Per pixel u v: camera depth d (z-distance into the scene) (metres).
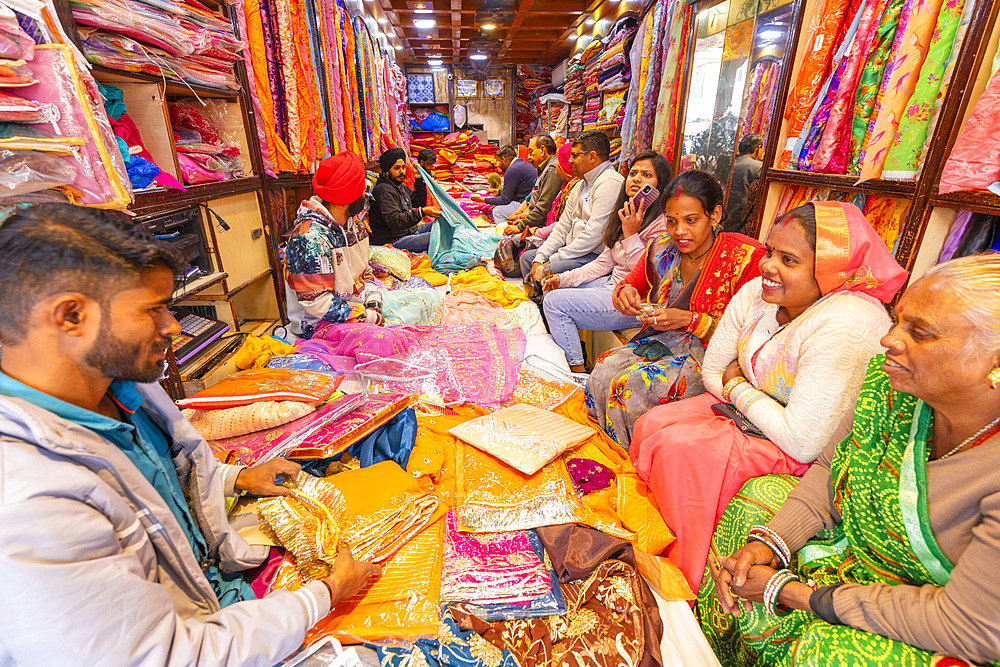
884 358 0.94
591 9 6.66
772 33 2.33
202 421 1.55
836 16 1.82
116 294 0.70
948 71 1.40
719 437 1.40
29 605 0.61
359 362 2.19
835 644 0.91
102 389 0.79
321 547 1.21
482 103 11.90
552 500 1.47
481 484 1.53
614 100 5.16
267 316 2.87
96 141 1.22
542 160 6.03
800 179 1.98
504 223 5.78
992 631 0.74
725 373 1.65
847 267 1.23
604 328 2.72
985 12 1.27
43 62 1.12
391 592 1.20
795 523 1.14
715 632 1.32
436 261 4.29
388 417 1.73
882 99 1.59
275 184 3.09
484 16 7.26
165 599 0.76
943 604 0.80
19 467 0.64
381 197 4.22
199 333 2.09
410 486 1.44
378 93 6.21
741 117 2.61
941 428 0.88
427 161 5.37
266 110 2.91
